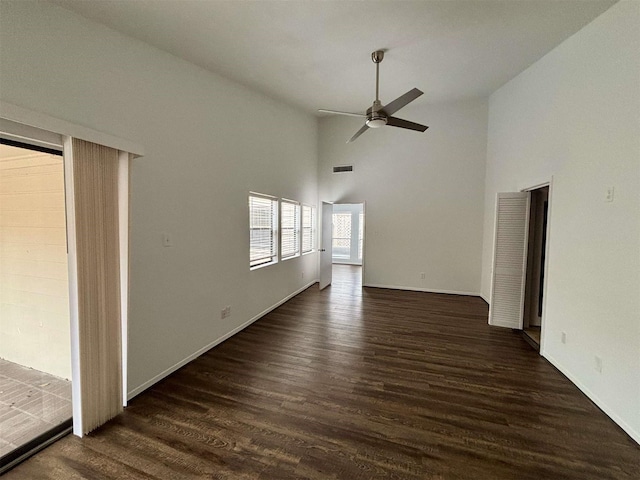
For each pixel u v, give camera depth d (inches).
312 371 112.9
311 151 246.7
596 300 94.7
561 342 112.9
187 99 117.8
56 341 101.1
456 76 158.1
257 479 65.6
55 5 76.5
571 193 109.5
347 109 212.2
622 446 75.6
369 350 131.1
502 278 153.9
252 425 82.8
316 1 91.7
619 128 86.8
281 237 198.8
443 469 68.2
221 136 137.3
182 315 116.8
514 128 161.9
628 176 83.1
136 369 98.0
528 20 102.8
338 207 430.6
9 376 103.0
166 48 107.9
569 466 69.2
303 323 165.8
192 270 121.3
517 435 79.0
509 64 141.9
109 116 89.4
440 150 227.9
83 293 79.3
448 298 219.1
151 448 74.8
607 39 92.9
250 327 159.6
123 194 88.6
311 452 73.1
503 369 114.7
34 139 71.1
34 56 72.3
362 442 76.5
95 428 82.3
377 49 124.0
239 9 93.1
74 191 76.4
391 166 242.4
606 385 88.7
